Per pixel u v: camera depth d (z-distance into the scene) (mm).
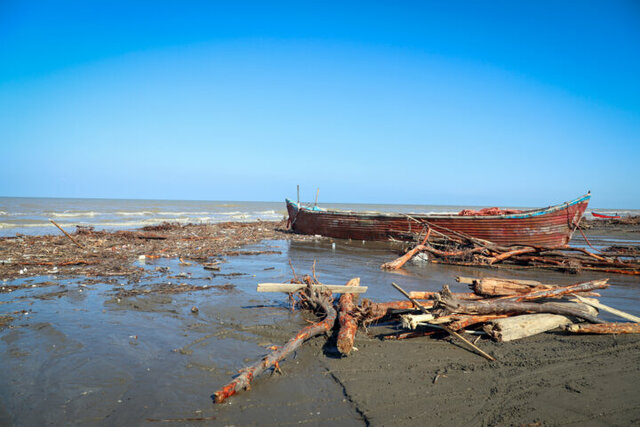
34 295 8188
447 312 5824
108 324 6461
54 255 13477
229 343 5758
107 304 7605
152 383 4492
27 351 5293
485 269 12641
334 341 5816
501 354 5270
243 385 4250
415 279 10680
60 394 4219
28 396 4160
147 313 7090
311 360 5156
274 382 4543
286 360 5156
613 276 11570
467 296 7070
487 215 16703
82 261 12078
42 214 41219
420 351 5461
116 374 4695
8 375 4605
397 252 16797
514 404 3988
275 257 14711
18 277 9969
